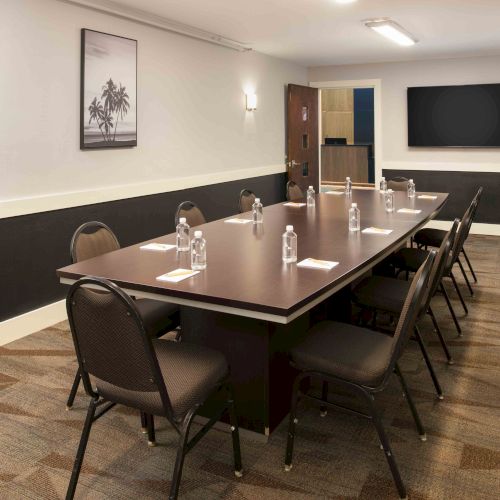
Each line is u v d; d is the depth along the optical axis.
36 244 3.89
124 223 4.75
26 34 3.68
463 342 3.62
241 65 6.46
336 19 4.98
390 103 7.95
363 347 2.22
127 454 2.37
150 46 4.90
